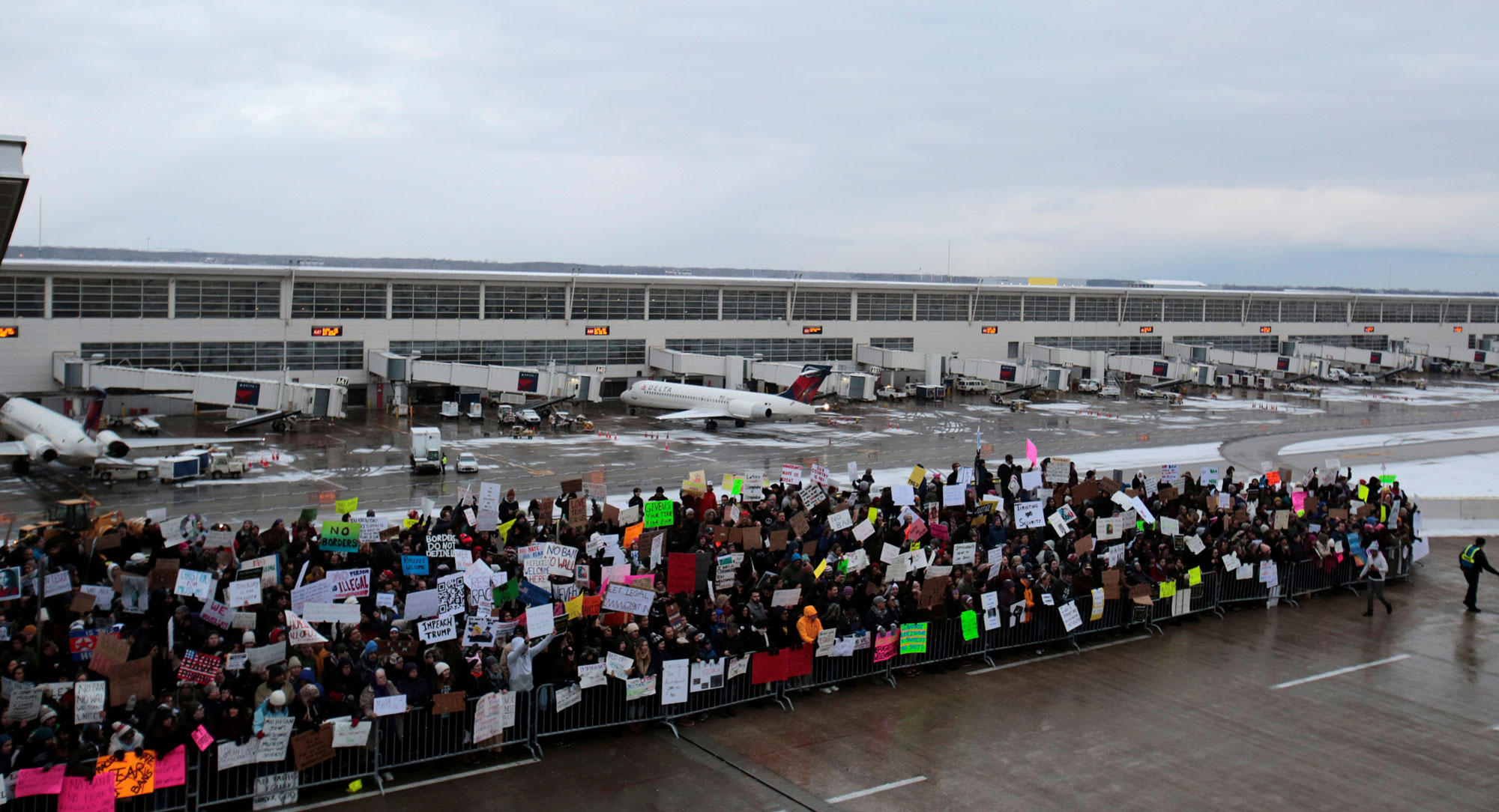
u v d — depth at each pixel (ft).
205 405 282.77
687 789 66.49
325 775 64.23
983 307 436.35
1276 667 93.76
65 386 248.93
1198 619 108.47
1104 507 116.98
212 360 282.15
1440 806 66.80
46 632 67.26
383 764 66.64
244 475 193.26
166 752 58.08
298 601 72.79
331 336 298.56
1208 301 507.30
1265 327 531.09
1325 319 556.92
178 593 68.90
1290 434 291.17
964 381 396.37
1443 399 415.44
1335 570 120.26
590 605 76.07
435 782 66.49
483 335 322.34
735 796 65.57
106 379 246.27
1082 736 76.79
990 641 92.79
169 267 270.46
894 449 243.19
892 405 350.64
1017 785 68.23
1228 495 128.06
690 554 82.74
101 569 78.84
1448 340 607.78
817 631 81.61
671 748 72.90
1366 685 89.71
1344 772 71.77
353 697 64.75
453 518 102.83
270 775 61.62
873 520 103.55
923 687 86.69
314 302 295.28
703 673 76.28
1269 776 70.69
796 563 87.35
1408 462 240.12
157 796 59.26
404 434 254.27
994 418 315.37
